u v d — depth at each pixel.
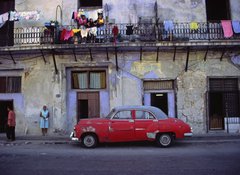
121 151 10.76
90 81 16.47
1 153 10.44
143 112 11.86
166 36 15.69
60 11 16.77
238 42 15.11
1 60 16.52
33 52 16.20
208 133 15.62
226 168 7.67
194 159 8.99
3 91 16.58
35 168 7.85
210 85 16.19
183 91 15.94
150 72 16.02
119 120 11.75
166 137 11.66
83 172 7.34
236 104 16.11
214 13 16.86
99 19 16.22
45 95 16.19
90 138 11.70
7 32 16.53
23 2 17.03
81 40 15.70
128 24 16.23
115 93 15.94
